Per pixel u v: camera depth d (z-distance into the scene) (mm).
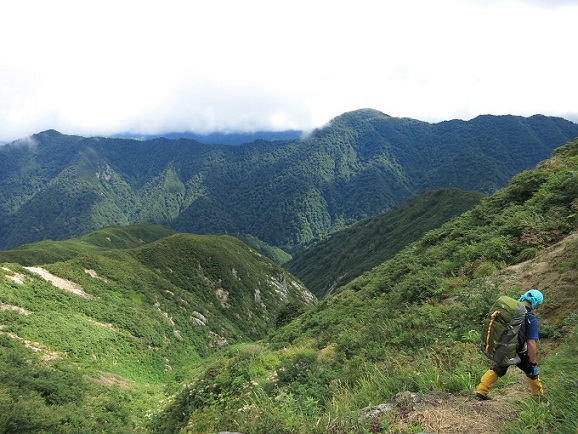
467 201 123188
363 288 22297
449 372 7008
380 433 5043
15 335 30125
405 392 6051
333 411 6422
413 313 12383
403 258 23312
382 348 10445
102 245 147500
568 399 4668
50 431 16047
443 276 15438
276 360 15414
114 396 24547
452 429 4824
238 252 107875
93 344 35719
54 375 23297
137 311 52375
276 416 6512
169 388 31062
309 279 173000
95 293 52906
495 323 5215
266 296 98000
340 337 14297
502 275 12523
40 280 45781
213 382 14961
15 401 17734
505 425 4672
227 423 8812
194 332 60031
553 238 13805
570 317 7910
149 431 17125
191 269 85875
